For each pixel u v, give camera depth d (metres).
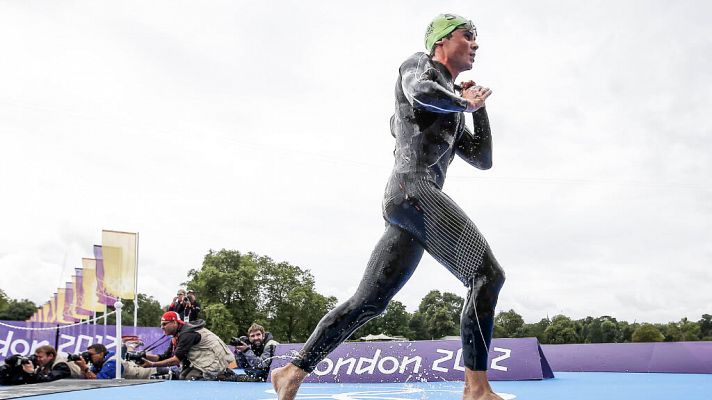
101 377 10.18
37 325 15.95
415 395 6.08
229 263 78.00
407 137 3.52
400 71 3.58
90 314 18.58
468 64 3.82
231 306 74.50
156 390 6.98
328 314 3.66
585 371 11.12
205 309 70.56
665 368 10.43
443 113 3.53
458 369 8.85
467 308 3.31
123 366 10.32
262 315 76.06
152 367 10.41
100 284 15.51
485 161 4.04
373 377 9.05
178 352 10.05
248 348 10.19
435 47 3.82
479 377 3.27
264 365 9.82
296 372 3.61
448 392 6.51
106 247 13.62
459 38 3.76
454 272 3.40
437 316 63.66
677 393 5.68
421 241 3.47
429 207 3.39
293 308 80.50
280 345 10.05
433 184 3.46
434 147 3.50
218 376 9.94
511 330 48.25
